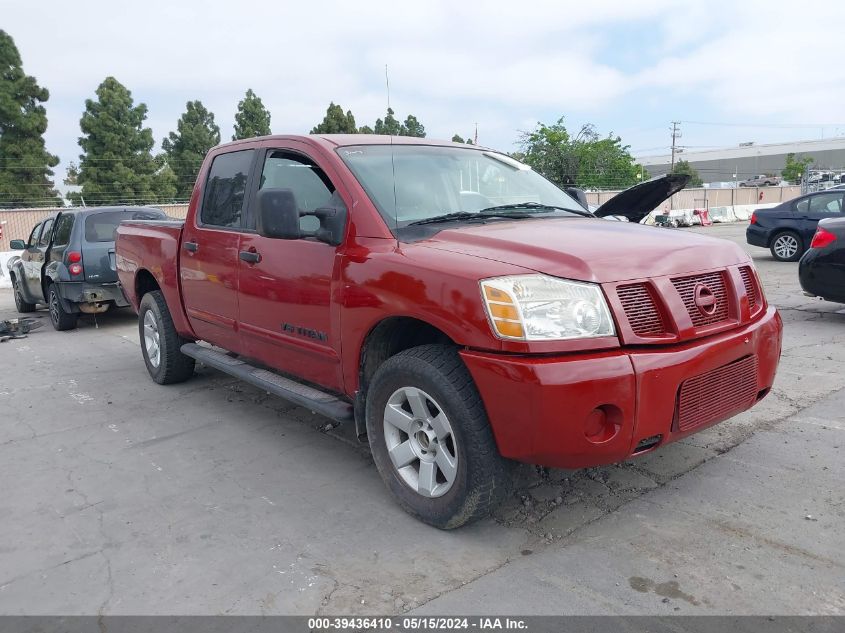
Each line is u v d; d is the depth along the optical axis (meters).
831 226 6.75
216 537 3.11
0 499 3.62
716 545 2.87
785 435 4.03
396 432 3.26
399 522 3.19
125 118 33.44
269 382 4.12
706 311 2.95
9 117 31.50
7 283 15.79
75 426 4.82
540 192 4.33
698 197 41.97
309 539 3.06
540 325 2.64
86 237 8.71
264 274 3.98
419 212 3.54
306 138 3.93
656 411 2.73
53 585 2.76
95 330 9.14
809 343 6.27
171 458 4.13
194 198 4.95
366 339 3.32
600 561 2.78
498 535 3.03
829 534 2.92
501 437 2.74
